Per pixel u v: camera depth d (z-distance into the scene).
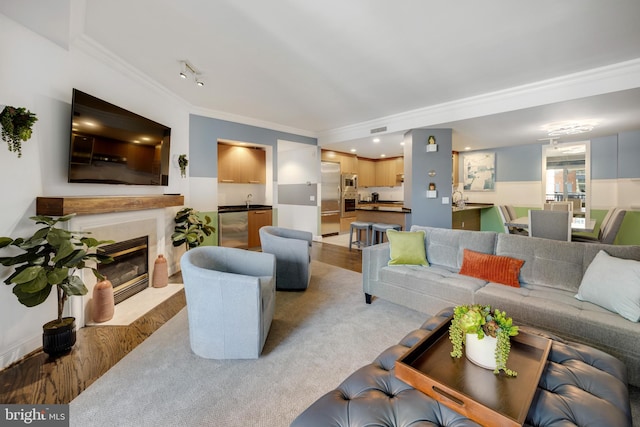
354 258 4.90
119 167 2.73
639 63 2.74
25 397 1.57
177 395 1.60
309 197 6.50
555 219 3.29
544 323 1.89
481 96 3.75
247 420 1.43
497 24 2.19
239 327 1.93
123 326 2.41
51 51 2.14
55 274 1.76
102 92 2.65
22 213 1.95
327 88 3.52
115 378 1.74
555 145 5.45
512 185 6.27
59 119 2.22
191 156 4.31
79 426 1.38
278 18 2.12
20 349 1.91
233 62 2.83
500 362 1.20
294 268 3.26
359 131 5.35
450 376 1.19
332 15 2.08
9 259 1.76
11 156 1.87
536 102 3.36
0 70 1.80
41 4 1.78
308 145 6.18
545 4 1.96
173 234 3.73
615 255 2.04
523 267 2.42
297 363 1.91
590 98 3.09
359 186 8.03
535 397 1.07
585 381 1.16
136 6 1.98
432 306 2.47
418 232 3.05
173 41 2.44
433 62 2.82
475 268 2.54
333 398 1.11
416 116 4.48
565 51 2.60
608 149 5.12
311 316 2.63
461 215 5.79
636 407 1.49
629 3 1.94
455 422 0.99
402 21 2.15
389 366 1.32
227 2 1.94
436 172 4.61
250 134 5.11
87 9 2.01
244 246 5.38
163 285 3.33
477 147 6.45
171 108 3.79
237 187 5.98
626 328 1.60
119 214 2.80
